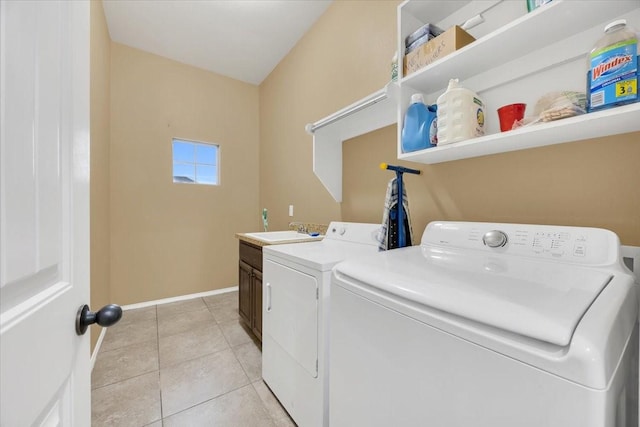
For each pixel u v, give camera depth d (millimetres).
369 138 1825
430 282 712
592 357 420
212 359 1938
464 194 1306
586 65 888
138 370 1806
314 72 2477
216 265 3420
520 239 918
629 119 727
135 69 2896
